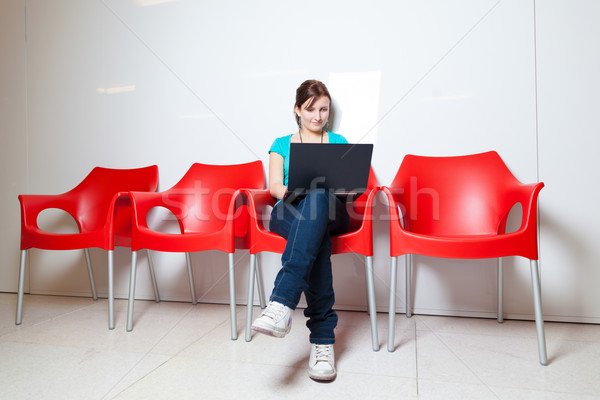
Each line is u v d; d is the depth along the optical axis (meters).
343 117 1.57
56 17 1.89
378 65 1.54
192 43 1.73
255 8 1.66
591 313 1.37
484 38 1.46
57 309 1.62
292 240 0.95
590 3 1.37
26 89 1.92
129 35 1.80
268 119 1.65
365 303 1.55
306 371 0.99
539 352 1.01
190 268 1.69
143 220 1.37
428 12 1.50
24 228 1.44
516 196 1.17
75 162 1.86
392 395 0.85
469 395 0.85
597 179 1.36
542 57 1.41
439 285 1.49
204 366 1.02
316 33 1.60
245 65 1.68
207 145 1.71
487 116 1.45
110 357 1.08
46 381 0.93
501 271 1.40
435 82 1.50
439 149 1.49
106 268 1.81
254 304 1.67
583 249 1.37
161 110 1.76
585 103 1.37
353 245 1.12
